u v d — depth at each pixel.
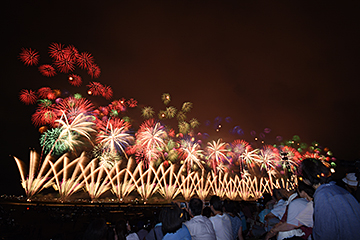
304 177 2.57
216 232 3.85
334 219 2.08
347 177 3.65
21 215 20.47
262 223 5.79
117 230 4.13
